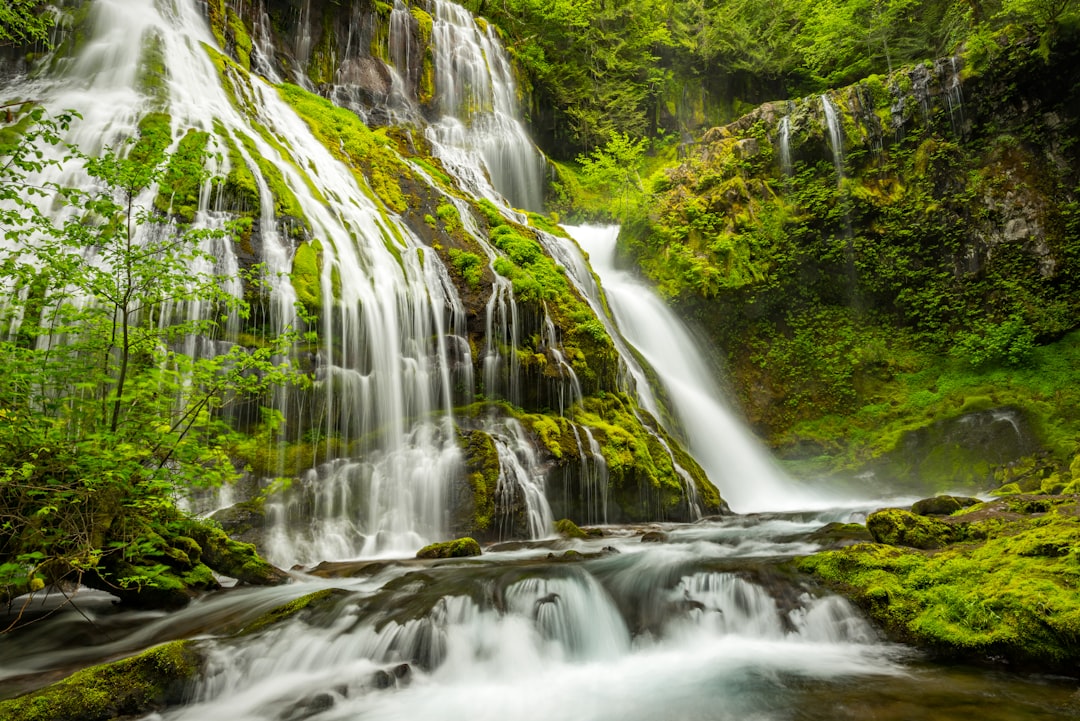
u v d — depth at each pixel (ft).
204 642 18.60
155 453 22.11
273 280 38.40
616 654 19.84
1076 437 52.90
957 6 77.20
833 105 72.59
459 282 47.47
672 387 60.95
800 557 23.17
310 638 19.22
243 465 34.01
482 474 36.60
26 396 19.74
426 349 43.70
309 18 73.77
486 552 31.27
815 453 64.75
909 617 18.89
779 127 74.95
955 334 65.62
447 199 57.36
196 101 49.93
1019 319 62.13
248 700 16.96
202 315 35.45
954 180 67.72
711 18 102.89
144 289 23.25
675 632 20.40
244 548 27.35
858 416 65.36
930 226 67.46
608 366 48.78
